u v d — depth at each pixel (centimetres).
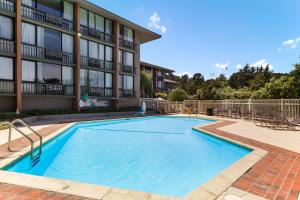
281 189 430
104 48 2505
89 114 2130
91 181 598
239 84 6912
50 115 1795
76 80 2153
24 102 1827
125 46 2753
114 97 2569
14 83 1697
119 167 712
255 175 503
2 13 1619
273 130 1237
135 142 1090
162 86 5469
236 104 2072
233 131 1194
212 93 3962
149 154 868
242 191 419
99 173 660
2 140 895
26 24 1792
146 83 4184
